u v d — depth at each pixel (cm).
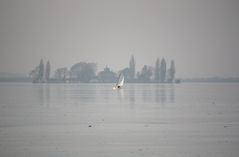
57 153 2177
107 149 2277
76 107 4766
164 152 2208
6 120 3462
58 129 2977
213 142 2475
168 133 2814
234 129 2984
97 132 2848
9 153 2173
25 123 3278
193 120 3516
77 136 2678
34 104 5122
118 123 3325
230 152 2206
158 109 4569
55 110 4366
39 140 2530
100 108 4666
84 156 2112
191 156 2122
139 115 3919
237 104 5228
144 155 2136
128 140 2539
